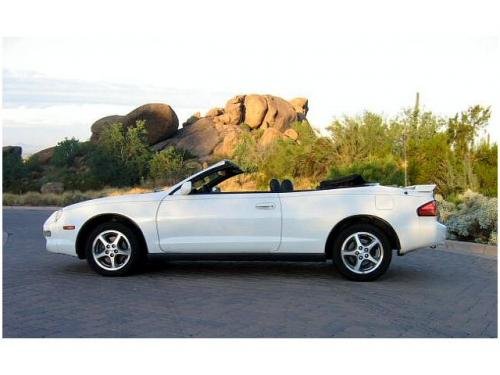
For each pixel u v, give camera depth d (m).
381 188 8.38
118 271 8.51
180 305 6.89
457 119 21.03
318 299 7.21
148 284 8.05
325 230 8.24
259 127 45.53
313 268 9.38
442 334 5.91
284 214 8.29
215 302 7.03
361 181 8.77
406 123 24.52
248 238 8.30
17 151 47.72
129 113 44.28
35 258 10.47
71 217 8.59
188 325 6.09
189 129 45.06
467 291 7.80
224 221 8.33
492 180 19.03
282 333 5.86
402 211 8.22
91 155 41.06
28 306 6.84
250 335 5.79
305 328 6.02
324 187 8.97
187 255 8.41
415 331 5.98
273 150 28.03
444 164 19.58
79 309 6.70
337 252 8.24
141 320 6.26
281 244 8.30
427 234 8.21
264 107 45.28
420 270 9.41
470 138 20.53
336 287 7.92
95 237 8.51
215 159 39.41
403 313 6.63
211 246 8.35
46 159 47.41
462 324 6.25
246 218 8.31
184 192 8.40
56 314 6.49
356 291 7.68
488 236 12.38
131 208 8.45
